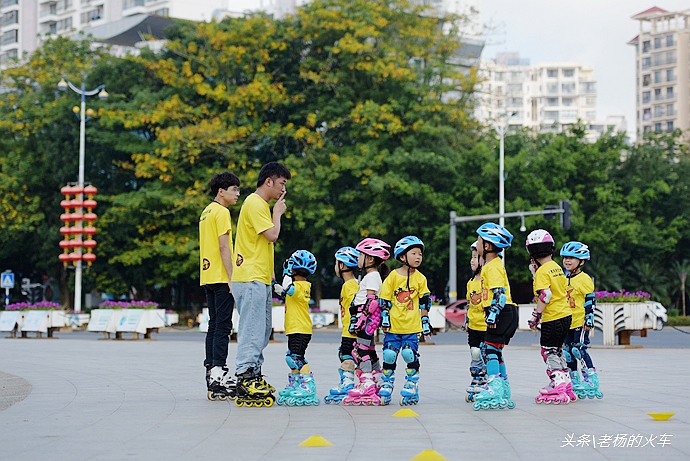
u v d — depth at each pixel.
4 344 23.44
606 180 41.66
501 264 8.95
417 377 9.23
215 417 8.20
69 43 43.81
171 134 37.50
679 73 104.50
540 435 7.02
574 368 9.81
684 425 7.55
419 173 39.09
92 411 8.69
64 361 16.41
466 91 41.25
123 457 6.11
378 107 37.97
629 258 44.88
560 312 9.32
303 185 37.62
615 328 20.91
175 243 39.19
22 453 6.30
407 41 40.59
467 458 5.98
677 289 45.72
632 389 10.80
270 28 40.12
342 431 7.29
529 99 129.50
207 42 40.47
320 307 41.66
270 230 9.10
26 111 41.12
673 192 44.84
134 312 26.98
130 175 42.00
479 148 38.72
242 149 38.53
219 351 9.59
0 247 43.41
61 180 40.41
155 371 13.90
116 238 40.19
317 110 40.44
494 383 8.80
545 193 38.38
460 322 34.00
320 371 13.76
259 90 38.50
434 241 38.25
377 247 9.16
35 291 41.16
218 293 9.54
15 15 89.50
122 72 42.03
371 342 9.38
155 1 77.00
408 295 9.18
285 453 6.22
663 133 48.94
